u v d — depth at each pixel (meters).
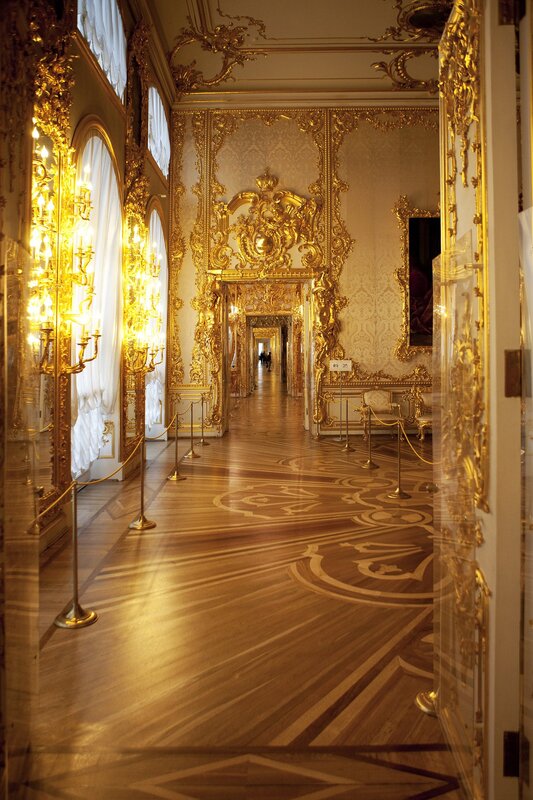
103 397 7.32
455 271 2.41
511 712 1.92
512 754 1.92
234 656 3.30
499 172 1.92
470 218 2.24
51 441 5.29
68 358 5.58
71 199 5.49
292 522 6.01
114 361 7.48
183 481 7.97
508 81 1.92
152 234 10.59
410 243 12.15
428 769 2.38
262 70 11.14
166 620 3.76
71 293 5.55
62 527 5.51
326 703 2.83
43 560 4.84
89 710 2.77
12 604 2.10
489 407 1.98
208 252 12.04
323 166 12.09
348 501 6.88
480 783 2.02
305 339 13.28
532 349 1.92
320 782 2.31
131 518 6.13
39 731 2.60
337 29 9.84
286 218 12.09
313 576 4.54
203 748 2.49
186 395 12.17
